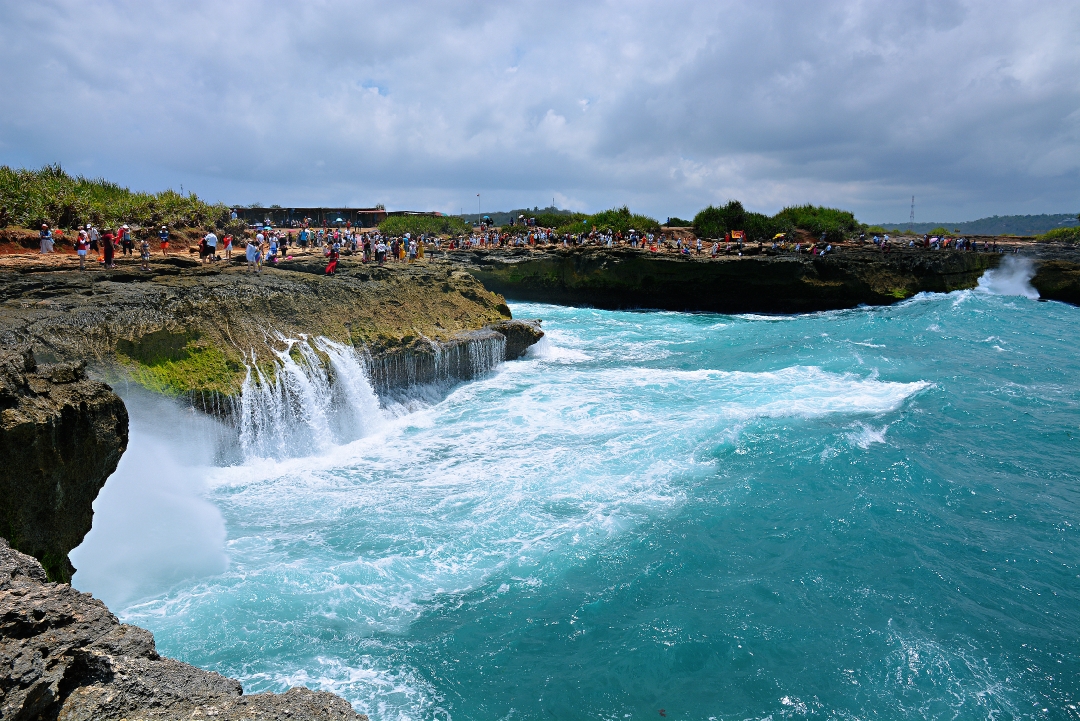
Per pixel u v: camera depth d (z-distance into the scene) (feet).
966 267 152.15
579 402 68.03
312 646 30.42
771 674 29.99
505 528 41.50
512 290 151.33
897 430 59.06
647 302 144.77
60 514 28.76
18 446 26.08
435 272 87.45
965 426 61.05
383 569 36.73
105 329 48.62
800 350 92.58
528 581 36.11
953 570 38.47
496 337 81.82
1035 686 29.71
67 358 45.03
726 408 64.49
